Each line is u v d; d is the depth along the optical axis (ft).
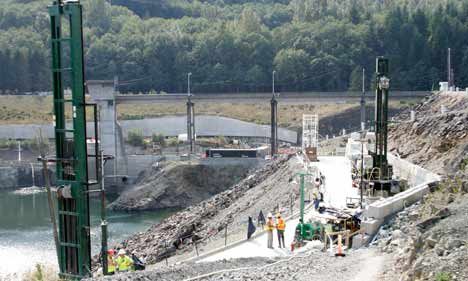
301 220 114.01
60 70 106.11
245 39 612.29
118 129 396.98
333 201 147.54
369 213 108.47
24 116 506.48
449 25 547.08
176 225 216.74
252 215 180.75
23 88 601.21
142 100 399.85
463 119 196.75
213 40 614.34
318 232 111.75
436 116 217.77
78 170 104.32
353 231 107.65
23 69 603.26
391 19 587.27
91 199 328.90
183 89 605.31
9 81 597.93
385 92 155.74
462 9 599.57
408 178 163.63
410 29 573.33
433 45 541.34
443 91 291.38
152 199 319.68
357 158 176.65
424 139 208.33
